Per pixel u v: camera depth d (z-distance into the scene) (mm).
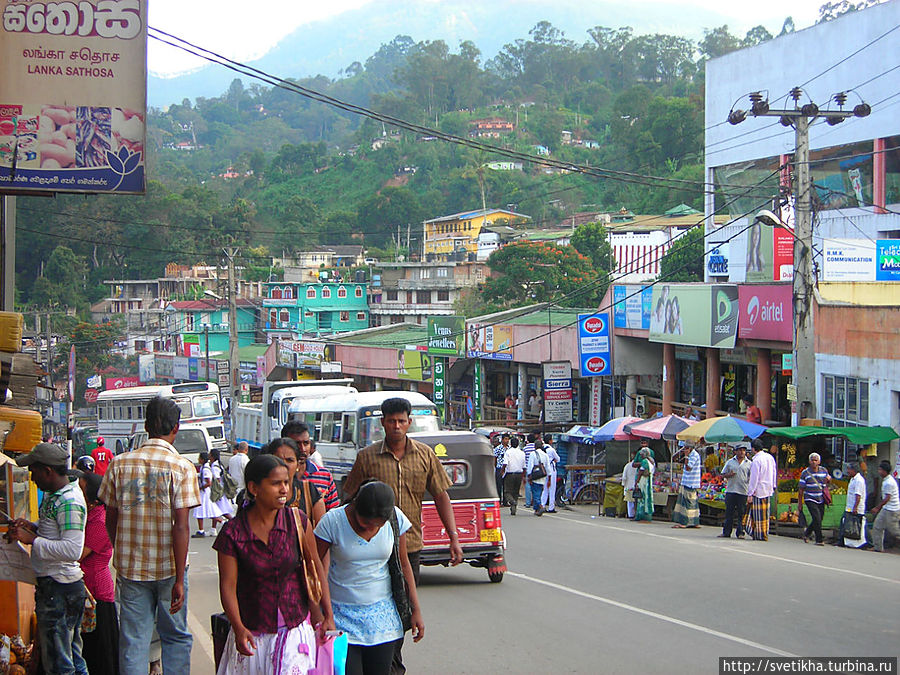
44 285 79688
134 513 6852
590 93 157875
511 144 135125
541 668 8484
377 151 141750
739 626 9992
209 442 33750
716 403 28234
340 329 80625
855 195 36625
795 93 21188
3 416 9086
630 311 31516
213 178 154250
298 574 5898
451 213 119750
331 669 5828
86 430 47625
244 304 81562
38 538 7168
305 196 136250
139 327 80250
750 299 25422
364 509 6336
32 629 8305
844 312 22469
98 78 10406
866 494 17594
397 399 8367
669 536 18672
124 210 89938
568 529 20031
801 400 20031
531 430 31828
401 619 6594
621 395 33656
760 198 41156
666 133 103562
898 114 34781
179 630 7074
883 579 12906
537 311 43375
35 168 10273
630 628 9992
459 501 13211
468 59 168500
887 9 35312
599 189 115500
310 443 8680
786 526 19328
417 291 77750
